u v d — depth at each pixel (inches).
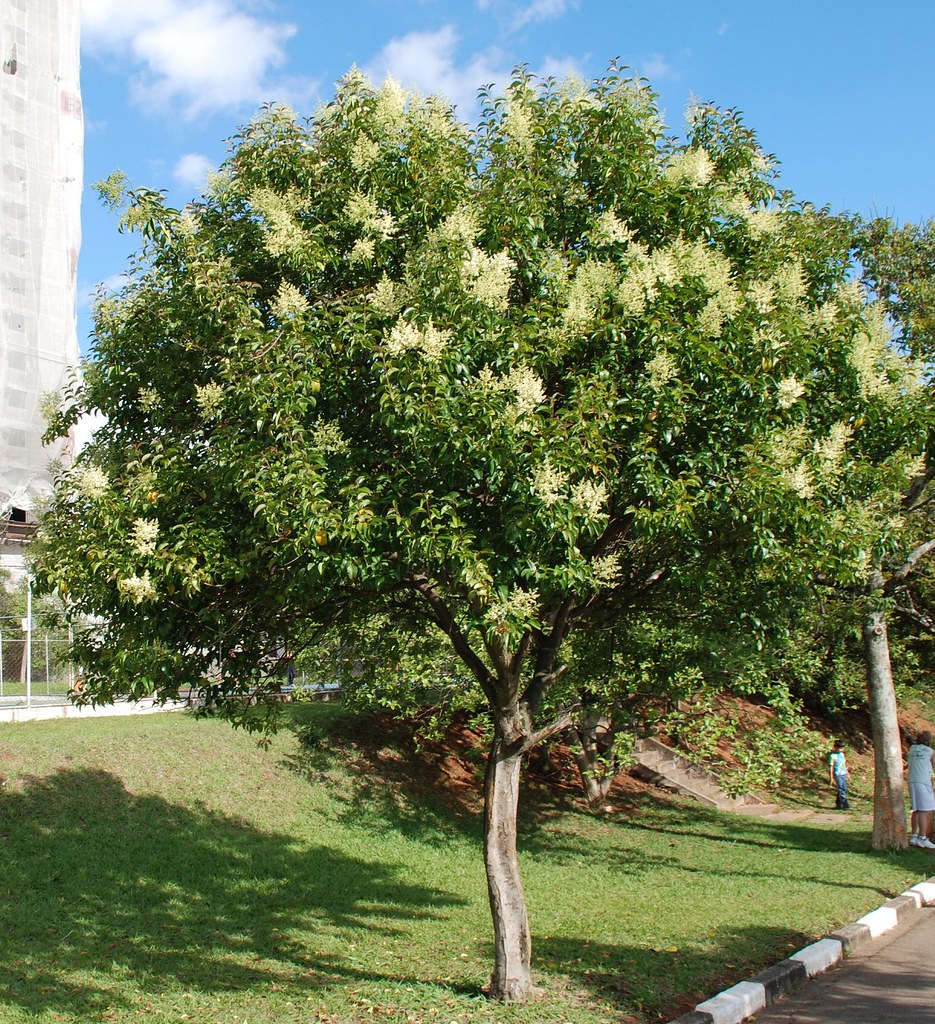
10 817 386.9
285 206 238.1
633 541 273.9
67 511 235.1
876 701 513.7
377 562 200.2
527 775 678.5
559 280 238.8
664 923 341.7
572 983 253.8
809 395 259.1
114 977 268.2
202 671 234.5
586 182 265.1
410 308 207.9
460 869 477.4
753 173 285.4
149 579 198.7
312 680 619.8
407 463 215.8
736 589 277.1
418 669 513.7
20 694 598.5
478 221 239.8
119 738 493.0
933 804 519.2
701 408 230.2
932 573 645.9
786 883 422.0
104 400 246.1
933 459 295.6
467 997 243.1
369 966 289.0
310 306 220.7
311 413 224.1
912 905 370.9
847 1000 251.3
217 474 213.2
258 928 336.2
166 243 232.4
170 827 426.9
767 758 510.6
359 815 525.0
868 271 512.7
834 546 242.1
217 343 224.2
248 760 531.8
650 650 321.7
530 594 200.5
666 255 235.0
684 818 630.5
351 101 255.3
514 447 197.0
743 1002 237.8
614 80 263.6
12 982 255.9
